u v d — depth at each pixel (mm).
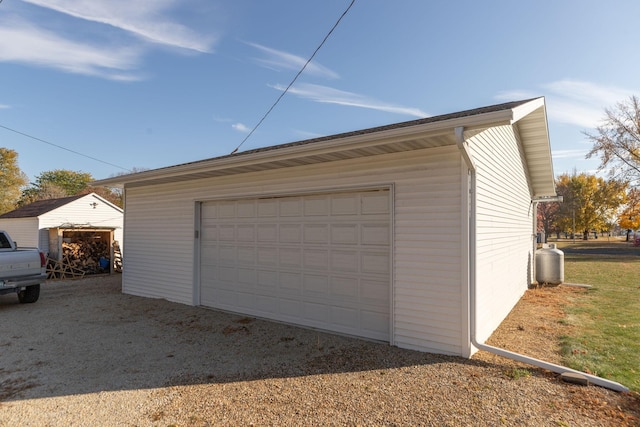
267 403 3305
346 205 5676
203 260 7859
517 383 3641
